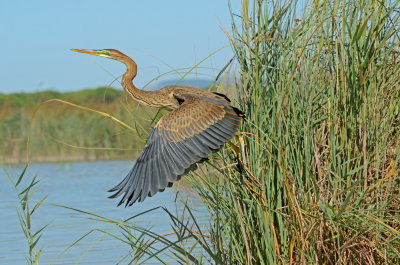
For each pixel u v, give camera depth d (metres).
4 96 52.56
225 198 10.70
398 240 10.02
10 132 40.44
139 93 11.51
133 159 39.88
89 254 16.28
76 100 46.22
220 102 10.17
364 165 9.86
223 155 10.87
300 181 9.98
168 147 9.79
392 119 10.39
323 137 10.51
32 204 24.61
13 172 34.53
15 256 16.39
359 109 10.23
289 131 10.32
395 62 10.63
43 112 41.72
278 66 10.52
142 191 9.43
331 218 9.43
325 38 10.44
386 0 10.45
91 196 26.11
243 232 9.90
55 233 19.16
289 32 10.49
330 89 10.35
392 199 9.88
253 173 10.39
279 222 10.12
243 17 10.66
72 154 40.16
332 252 10.12
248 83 10.82
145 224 19.56
